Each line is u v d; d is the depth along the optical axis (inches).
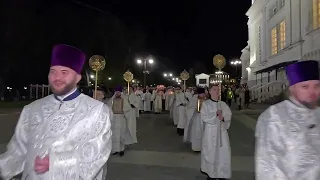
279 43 1233.4
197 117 359.9
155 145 407.5
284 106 115.0
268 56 1375.5
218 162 243.8
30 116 102.0
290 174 106.6
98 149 96.6
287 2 1123.3
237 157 333.1
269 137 111.4
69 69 102.0
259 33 1551.4
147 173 272.7
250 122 660.1
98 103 103.3
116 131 335.6
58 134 95.3
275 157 109.0
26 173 94.3
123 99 363.6
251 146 395.9
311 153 107.0
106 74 1694.1
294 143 107.8
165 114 952.9
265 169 109.7
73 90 104.3
